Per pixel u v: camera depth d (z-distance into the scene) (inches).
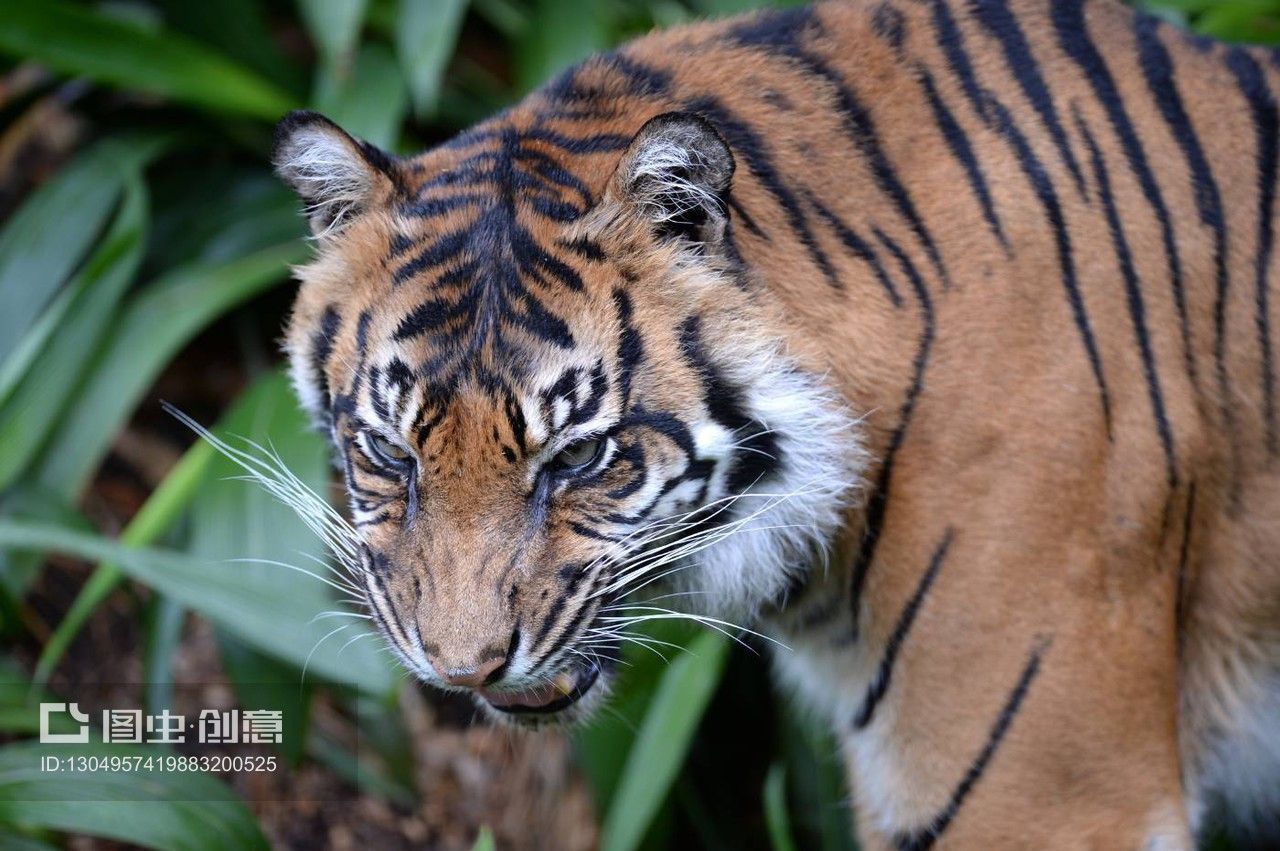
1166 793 203.8
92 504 347.6
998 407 190.9
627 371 181.5
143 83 335.3
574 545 184.1
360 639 264.8
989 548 191.9
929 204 194.7
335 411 192.7
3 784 244.7
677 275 184.4
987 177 195.6
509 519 181.8
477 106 370.3
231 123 369.7
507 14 375.6
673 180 181.3
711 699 332.5
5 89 377.7
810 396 190.4
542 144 194.2
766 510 195.3
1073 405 191.3
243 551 276.5
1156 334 199.2
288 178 196.2
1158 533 200.1
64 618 330.3
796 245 192.1
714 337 185.3
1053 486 191.2
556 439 179.2
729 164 177.2
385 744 323.3
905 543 194.9
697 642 280.5
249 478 263.6
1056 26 205.3
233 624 261.0
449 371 178.2
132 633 330.0
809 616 214.7
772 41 203.8
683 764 328.5
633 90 200.2
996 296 192.1
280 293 370.9
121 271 314.5
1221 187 205.2
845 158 195.9
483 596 179.9
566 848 315.0
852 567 203.2
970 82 200.2
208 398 365.4
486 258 182.7
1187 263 201.9
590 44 336.8
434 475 181.0
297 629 264.4
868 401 192.2
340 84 317.7
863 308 191.8
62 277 331.3
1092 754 198.5
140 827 241.3
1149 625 201.0
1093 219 196.9
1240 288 205.8
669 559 191.6
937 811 204.1
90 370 317.4
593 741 297.0
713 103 197.8
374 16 350.9
